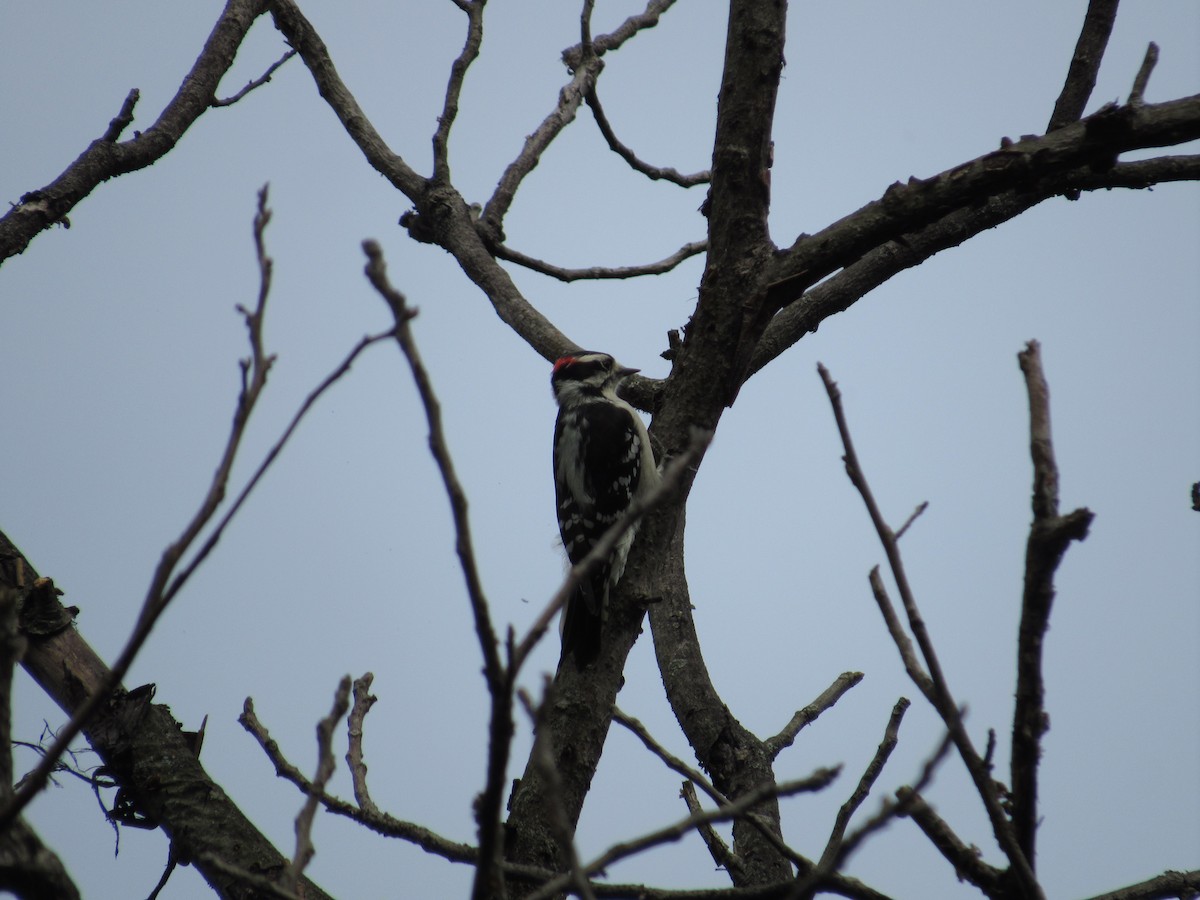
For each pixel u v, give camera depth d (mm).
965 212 10992
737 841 9008
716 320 8297
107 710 7414
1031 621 4809
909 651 5012
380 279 3809
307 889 6750
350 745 6488
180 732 7484
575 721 8078
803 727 9492
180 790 7156
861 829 4555
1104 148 7691
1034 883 4660
